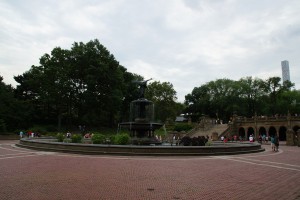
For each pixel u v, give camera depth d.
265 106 101.69
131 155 23.20
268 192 10.62
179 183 12.05
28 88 79.38
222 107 108.00
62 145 25.97
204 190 10.79
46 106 78.62
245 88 105.50
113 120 91.62
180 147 23.95
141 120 31.06
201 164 18.48
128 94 90.50
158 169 15.84
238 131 79.50
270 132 81.75
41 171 14.34
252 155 26.11
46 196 9.31
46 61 71.06
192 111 126.00
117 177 13.09
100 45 76.12
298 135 45.78
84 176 13.13
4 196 9.25
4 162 17.81
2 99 67.56
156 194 10.01
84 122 79.81
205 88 124.12
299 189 11.21
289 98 100.25
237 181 12.73
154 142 30.58
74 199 9.03
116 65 77.44
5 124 62.75
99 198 9.23
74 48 73.75
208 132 74.25
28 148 29.72
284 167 17.84
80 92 74.31
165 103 99.38
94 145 24.28
